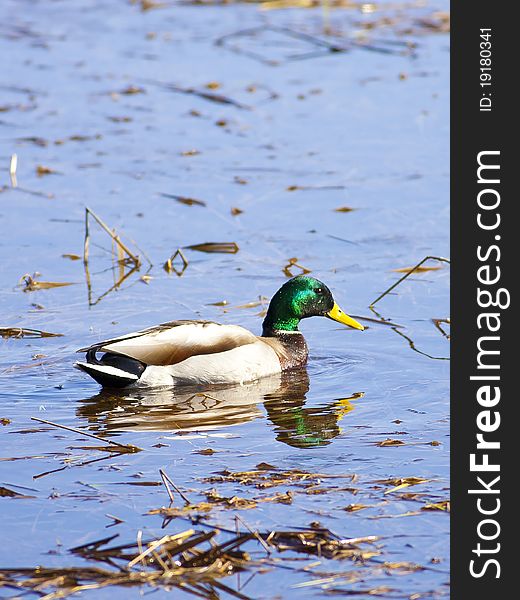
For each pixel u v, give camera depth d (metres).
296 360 14.70
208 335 14.25
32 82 29.36
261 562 9.10
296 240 19.25
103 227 18.64
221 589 8.77
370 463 11.11
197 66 30.53
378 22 34.41
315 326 16.02
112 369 13.56
